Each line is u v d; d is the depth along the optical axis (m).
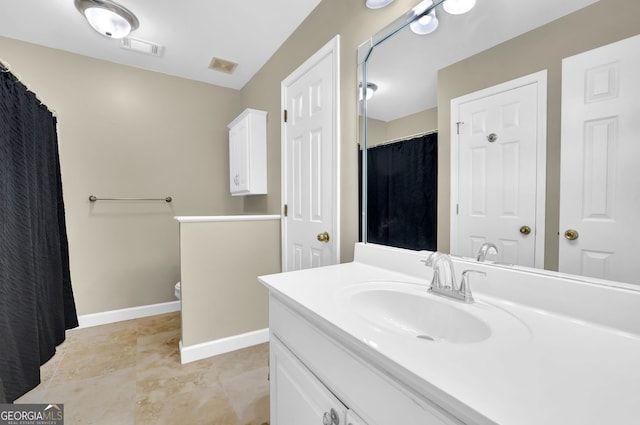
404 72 1.20
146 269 2.65
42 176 1.83
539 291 0.76
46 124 1.92
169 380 1.68
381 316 0.94
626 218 0.65
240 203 3.04
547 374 0.48
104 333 2.28
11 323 1.43
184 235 1.88
